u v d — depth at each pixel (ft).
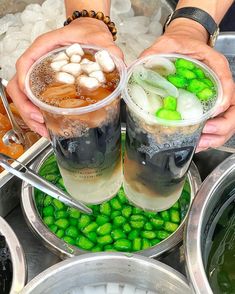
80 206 1.12
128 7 1.93
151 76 0.89
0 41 1.93
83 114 0.86
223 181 1.10
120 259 0.98
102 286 1.02
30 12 1.90
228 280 1.05
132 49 1.82
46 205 1.23
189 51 1.08
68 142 0.92
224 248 1.11
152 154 0.92
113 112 0.91
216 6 1.30
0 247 1.03
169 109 0.84
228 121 1.04
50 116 0.88
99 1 1.31
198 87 0.88
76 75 0.91
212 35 1.26
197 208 1.04
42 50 1.09
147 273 0.98
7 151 1.39
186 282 0.93
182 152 0.92
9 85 1.14
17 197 1.25
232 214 1.16
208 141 1.06
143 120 0.85
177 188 1.04
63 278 0.97
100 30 1.14
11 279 1.00
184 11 1.24
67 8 1.34
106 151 0.96
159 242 1.11
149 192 1.03
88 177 1.00
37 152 1.27
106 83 0.90
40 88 0.90
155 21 1.91
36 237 1.14
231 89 1.01
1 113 1.51
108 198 1.12
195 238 0.97
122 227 1.18
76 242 1.16
